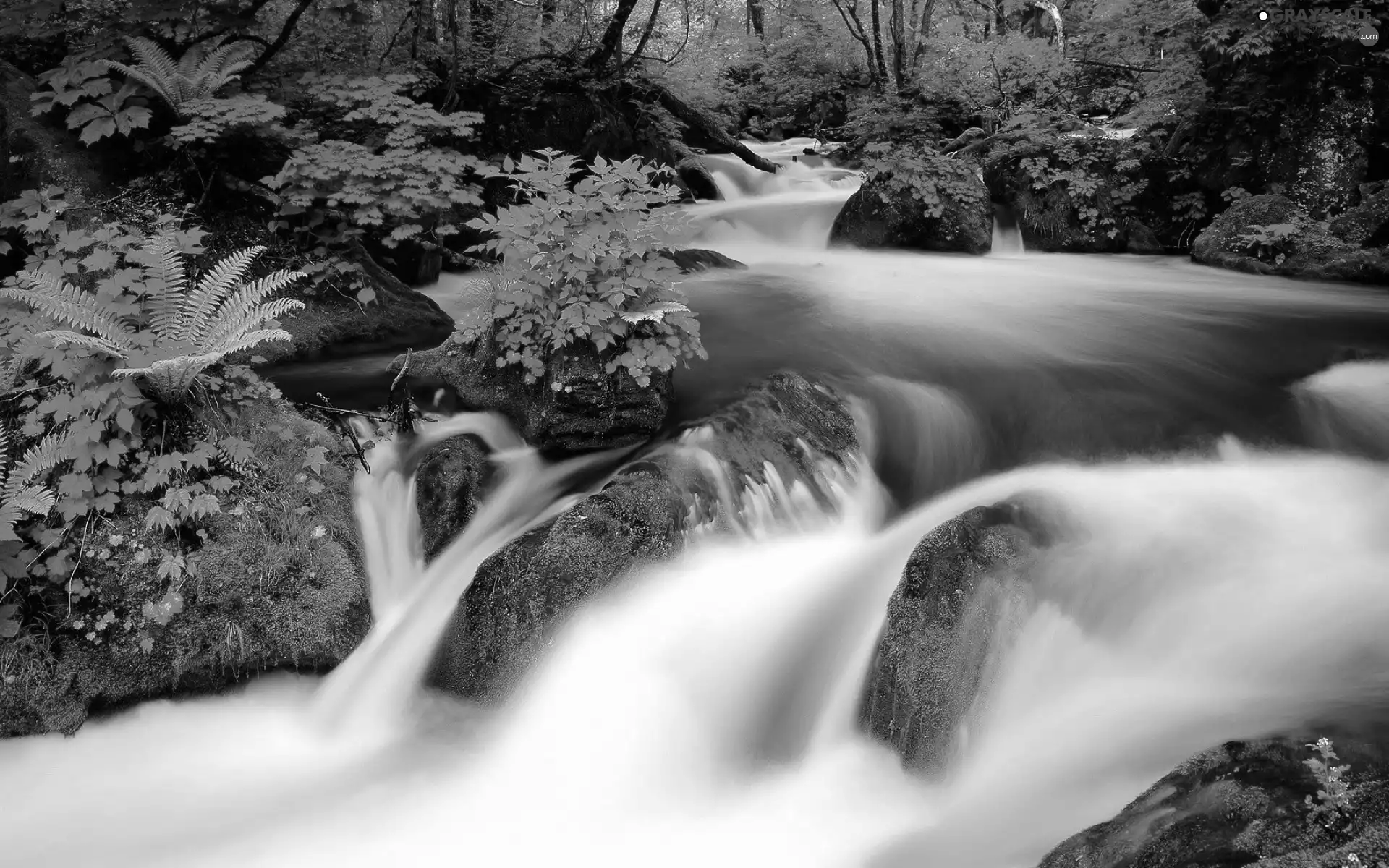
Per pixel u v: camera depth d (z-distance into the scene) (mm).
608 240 6082
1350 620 4383
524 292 6180
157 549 5215
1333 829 2705
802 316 8969
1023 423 6910
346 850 4465
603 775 4781
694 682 5047
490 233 10852
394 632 5570
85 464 5125
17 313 5926
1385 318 8719
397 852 4445
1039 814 3832
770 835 4352
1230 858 2748
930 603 4508
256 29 10320
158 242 5828
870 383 7223
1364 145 11367
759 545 5895
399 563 5941
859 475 6500
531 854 4398
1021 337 8383
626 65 13719
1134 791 3639
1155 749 3818
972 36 22078
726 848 4324
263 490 5598
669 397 6621
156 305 5648
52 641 4988
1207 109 12273
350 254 8703
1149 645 4527
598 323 5883
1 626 4898
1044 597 4570
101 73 8055
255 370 7363
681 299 6457
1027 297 9828
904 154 12883
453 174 8672
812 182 15766
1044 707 4359
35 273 5344
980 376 7477
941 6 24094
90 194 7902
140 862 4410
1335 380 7277
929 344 8172
